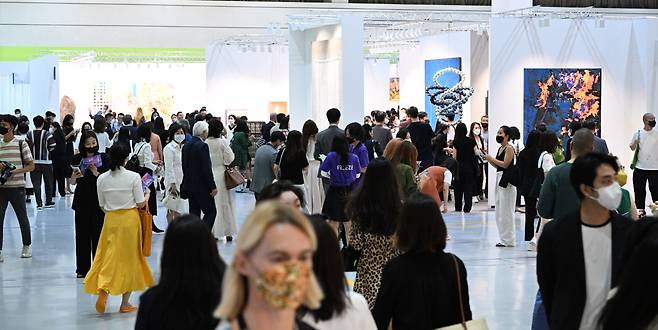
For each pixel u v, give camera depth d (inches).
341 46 594.9
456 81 797.2
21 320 313.6
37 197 638.5
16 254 450.3
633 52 642.8
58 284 375.9
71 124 684.7
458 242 481.4
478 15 757.9
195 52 1024.2
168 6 1079.0
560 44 631.2
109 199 313.4
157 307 151.3
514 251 450.9
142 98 997.8
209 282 150.8
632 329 141.0
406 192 319.9
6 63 897.5
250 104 903.1
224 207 482.6
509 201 463.5
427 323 171.2
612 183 160.6
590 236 164.1
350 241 220.2
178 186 478.0
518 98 626.5
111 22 1066.7
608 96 641.0
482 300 339.9
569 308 164.1
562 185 256.7
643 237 143.3
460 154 606.2
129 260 314.5
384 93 975.6
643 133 569.6
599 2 1154.0
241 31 1096.8
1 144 426.9
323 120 634.2
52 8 1053.2
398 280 171.6
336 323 142.3
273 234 84.4
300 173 442.0
